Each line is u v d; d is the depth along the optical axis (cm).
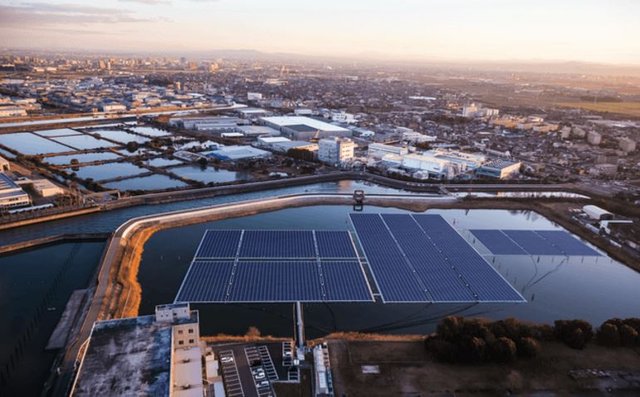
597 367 7931
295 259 11681
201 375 6688
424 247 12862
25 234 13375
